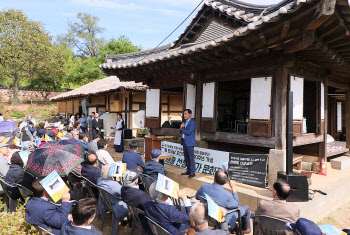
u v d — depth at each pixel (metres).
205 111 6.50
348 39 3.75
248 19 5.89
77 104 21.28
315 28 3.30
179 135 7.37
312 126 6.73
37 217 2.74
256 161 5.11
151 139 7.80
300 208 3.94
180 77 7.37
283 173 4.20
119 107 14.16
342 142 9.45
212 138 6.35
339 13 3.03
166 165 7.15
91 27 47.84
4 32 27.05
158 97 8.08
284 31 3.51
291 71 5.04
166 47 8.38
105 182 3.83
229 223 3.32
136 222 3.36
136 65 6.16
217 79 6.20
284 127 4.87
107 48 29.27
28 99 32.97
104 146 5.55
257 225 3.09
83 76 29.03
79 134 7.53
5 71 27.92
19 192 3.99
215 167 5.86
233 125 10.92
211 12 7.07
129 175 3.18
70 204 2.87
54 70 30.92
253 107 5.38
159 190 2.54
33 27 28.52
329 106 9.95
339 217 4.48
